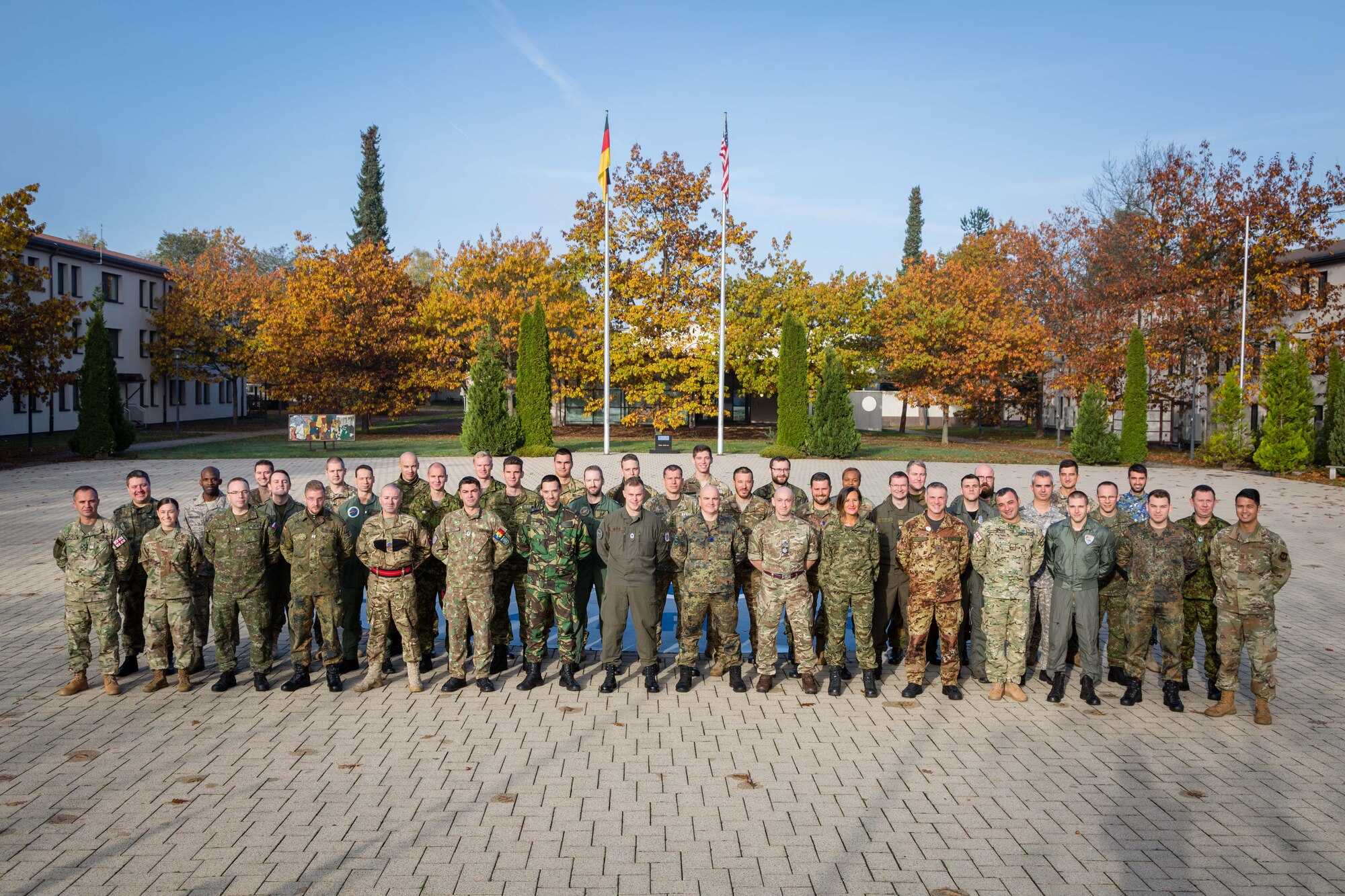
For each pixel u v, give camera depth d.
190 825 5.20
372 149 64.69
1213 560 7.28
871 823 5.30
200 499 8.50
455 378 44.44
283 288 55.19
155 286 48.25
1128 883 4.64
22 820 5.25
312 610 7.73
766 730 6.84
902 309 39.66
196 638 8.22
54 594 11.09
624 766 6.09
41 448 32.81
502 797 5.58
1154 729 6.95
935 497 7.50
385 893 4.46
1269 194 34.31
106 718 7.00
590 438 41.59
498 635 8.43
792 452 31.77
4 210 28.31
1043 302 42.84
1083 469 29.06
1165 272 36.19
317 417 34.09
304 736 6.63
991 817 5.39
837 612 7.68
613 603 7.68
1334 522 18.06
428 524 8.58
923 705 7.48
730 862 4.80
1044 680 8.27
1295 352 28.22
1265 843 5.11
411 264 92.12
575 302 43.38
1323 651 9.16
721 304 31.66
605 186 30.12
